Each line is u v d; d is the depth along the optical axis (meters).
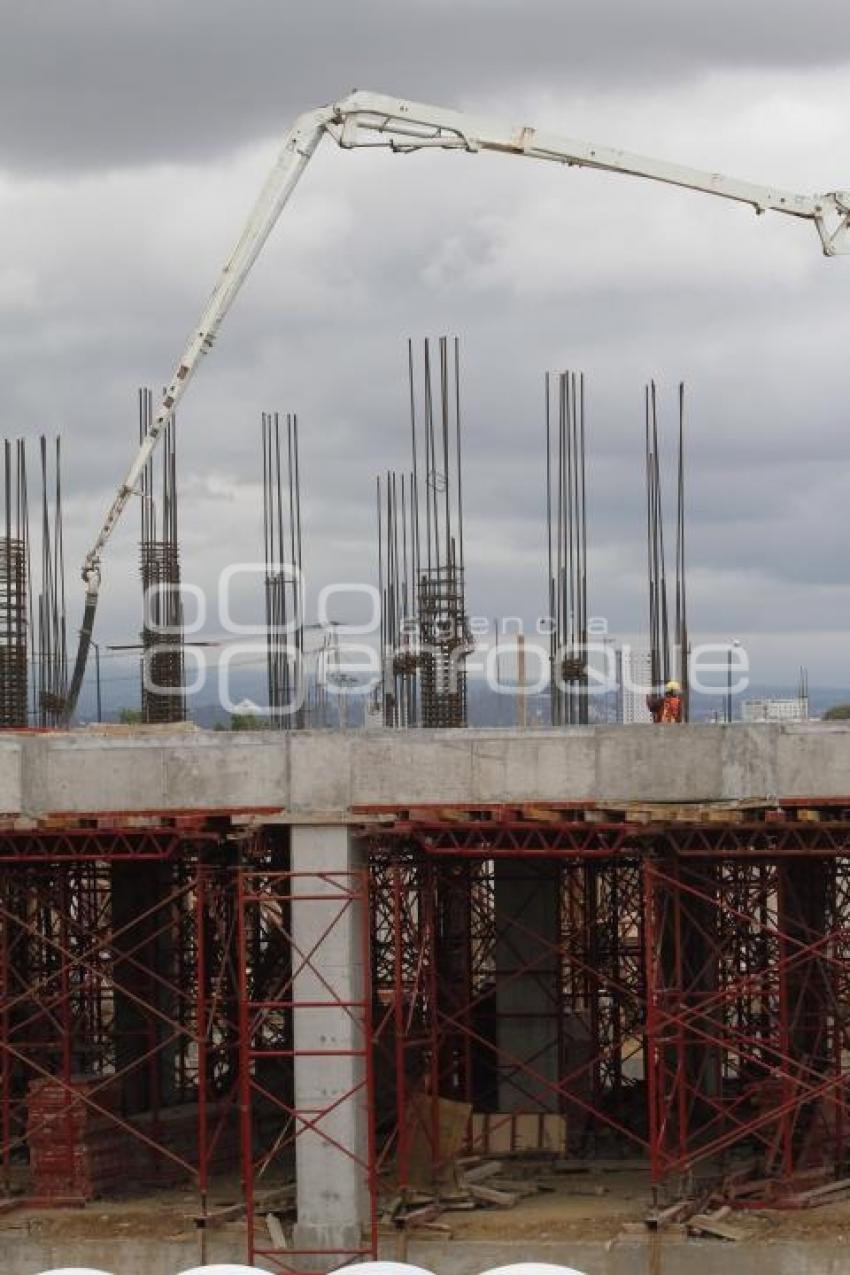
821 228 54.22
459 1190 41.41
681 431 46.91
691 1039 43.38
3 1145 42.12
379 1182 41.56
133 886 46.94
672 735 38.41
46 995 45.47
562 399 51.09
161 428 54.72
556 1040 45.75
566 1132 45.34
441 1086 48.50
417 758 39.12
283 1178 44.22
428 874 41.84
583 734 38.69
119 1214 41.00
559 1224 39.50
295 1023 39.19
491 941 53.91
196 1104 46.38
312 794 39.38
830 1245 37.94
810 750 37.91
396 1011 39.94
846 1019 44.34
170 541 55.34
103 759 40.09
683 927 43.50
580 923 54.84
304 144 53.16
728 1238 38.31
